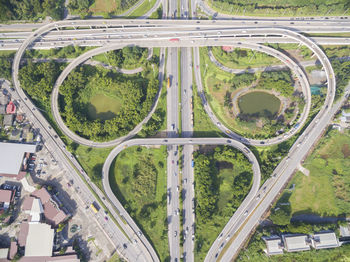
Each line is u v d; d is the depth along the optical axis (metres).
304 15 147.75
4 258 113.88
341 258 113.06
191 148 129.00
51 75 132.50
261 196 124.00
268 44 140.88
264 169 124.44
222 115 134.62
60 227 115.56
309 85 134.50
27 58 141.12
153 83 132.25
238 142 128.25
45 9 144.25
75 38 141.12
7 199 119.56
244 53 143.75
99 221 120.44
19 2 141.25
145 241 118.25
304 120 131.12
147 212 121.31
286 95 133.50
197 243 118.69
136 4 150.50
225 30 139.75
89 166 127.00
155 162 127.38
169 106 135.38
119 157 128.75
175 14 150.12
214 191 122.81
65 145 129.38
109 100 137.00
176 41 141.50
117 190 125.50
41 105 135.38
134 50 137.00
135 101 129.38
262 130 131.38
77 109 134.75
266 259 114.75
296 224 113.88
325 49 144.25
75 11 148.50
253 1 148.00
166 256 117.38
